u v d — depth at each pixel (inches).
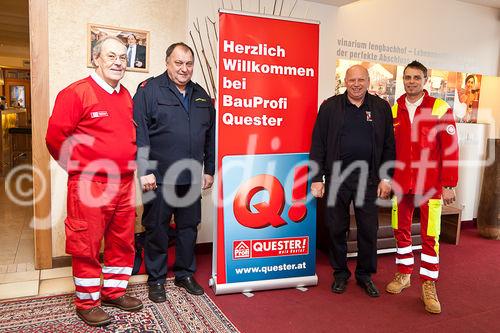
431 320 101.1
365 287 116.5
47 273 122.8
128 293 109.5
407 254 117.3
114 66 88.9
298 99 115.3
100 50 88.8
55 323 92.7
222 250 111.5
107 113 90.2
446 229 173.3
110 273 99.8
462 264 145.0
